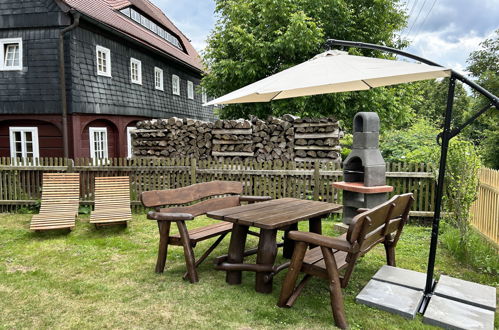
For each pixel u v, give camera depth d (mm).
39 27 9891
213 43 13234
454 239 4930
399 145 9164
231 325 2986
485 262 4355
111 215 6160
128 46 12789
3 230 6109
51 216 6164
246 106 12867
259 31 11656
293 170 7102
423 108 31453
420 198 6441
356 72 3268
